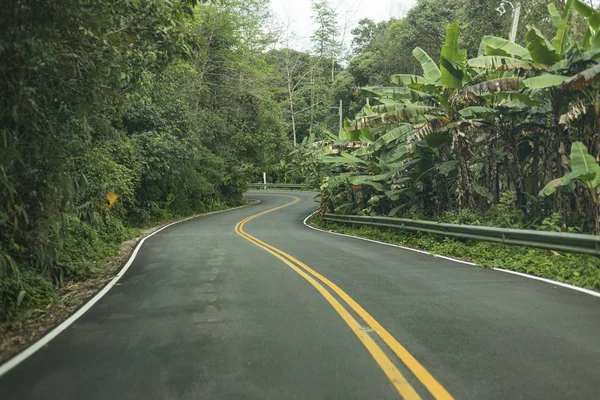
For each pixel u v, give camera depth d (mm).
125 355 5004
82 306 7434
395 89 16609
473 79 14859
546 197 15438
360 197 23234
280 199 48250
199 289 8445
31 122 7746
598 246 8836
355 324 6000
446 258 12242
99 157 14148
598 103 11914
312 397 3881
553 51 12461
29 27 6504
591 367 4434
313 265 10984
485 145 16906
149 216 26469
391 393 3938
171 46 8375
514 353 4844
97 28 7156
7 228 8219
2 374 4496
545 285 8352
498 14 24109
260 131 40438
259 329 5863
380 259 12039
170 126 26062
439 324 5945
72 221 11680
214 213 35500
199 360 4797
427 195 19359
